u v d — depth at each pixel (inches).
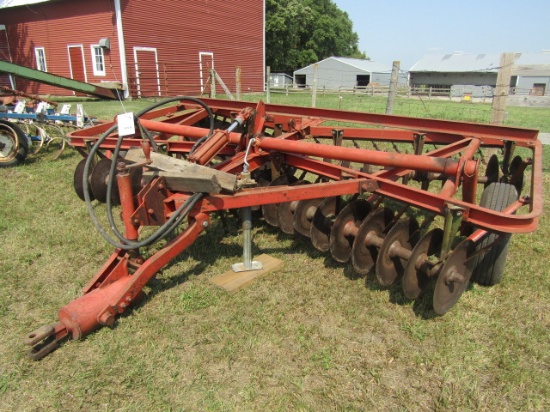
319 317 130.2
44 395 102.3
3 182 253.6
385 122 195.8
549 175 283.1
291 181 188.1
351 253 148.9
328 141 366.0
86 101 772.6
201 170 130.0
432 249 128.3
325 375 108.3
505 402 101.0
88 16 831.7
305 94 1101.7
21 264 158.4
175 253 131.6
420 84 2251.5
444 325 126.0
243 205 134.4
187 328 124.5
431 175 189.0
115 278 129.3
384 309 133.4
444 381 106.2
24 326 125.5
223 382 106.1
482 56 2156.7
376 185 137.3
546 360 113.8
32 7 911.0
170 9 872.3
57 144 353.7
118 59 815.1
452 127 181.6
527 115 749.9
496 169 193.2
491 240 136.2
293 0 1990.7
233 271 152.3
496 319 129.3
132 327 123.4
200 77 964.0
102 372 108.6
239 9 1015.6
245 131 163.9
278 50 1982.0
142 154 144.0
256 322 126.9
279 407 99.3
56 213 205.5
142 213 129.1
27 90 984.9
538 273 155.1
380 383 105.7
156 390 103.7
